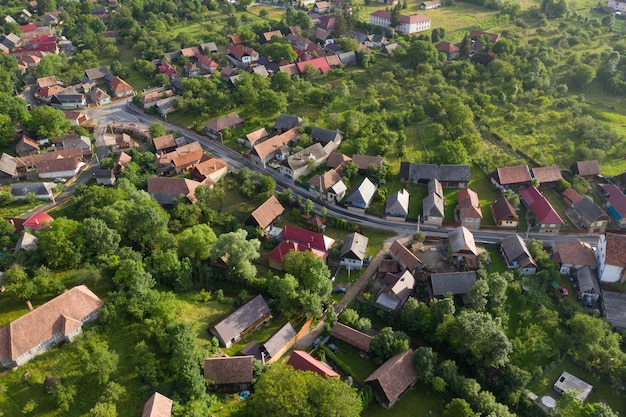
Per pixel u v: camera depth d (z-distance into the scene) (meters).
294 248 123.62
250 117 195.38
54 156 164.25
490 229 141.50
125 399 84.06
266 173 166.62
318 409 81.88
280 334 103.06
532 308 115.19
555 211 143.88
